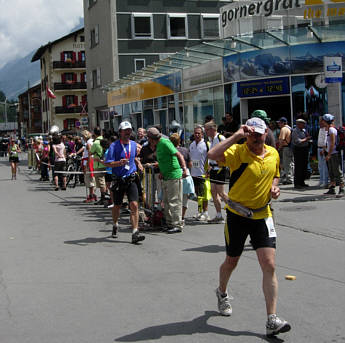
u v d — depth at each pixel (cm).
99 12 4116
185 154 1048
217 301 548
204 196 1065
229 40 1873
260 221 469
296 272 653
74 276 660
